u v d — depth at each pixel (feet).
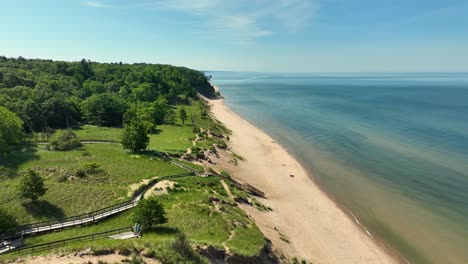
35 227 124.26
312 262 124.77
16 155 200.95
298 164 240.53
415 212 165.58
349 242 140.97
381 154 259.19
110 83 487.20
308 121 402.31
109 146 238.68
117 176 172.76
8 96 298.97
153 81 549.13
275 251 121.19
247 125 383.45
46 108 300.61
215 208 144.05
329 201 179.83
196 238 112.57
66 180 163.63
